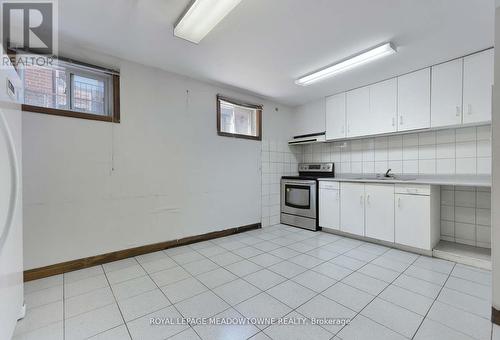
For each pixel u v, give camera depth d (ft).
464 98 7.84
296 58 8.07
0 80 3.68
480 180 8.21
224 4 5.19
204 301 5.54
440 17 5.87
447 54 7.75
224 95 11.07
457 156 8.84
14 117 4.27
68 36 6.73
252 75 9.55
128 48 7.43
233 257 8.29
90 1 5.28
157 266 7.50
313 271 7.14
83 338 4.33
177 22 6.00
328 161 13.29
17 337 4.32
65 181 7.05
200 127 10.20
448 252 7.94
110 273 6.98
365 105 10.55
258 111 12.57
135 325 4.69
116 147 7.99
